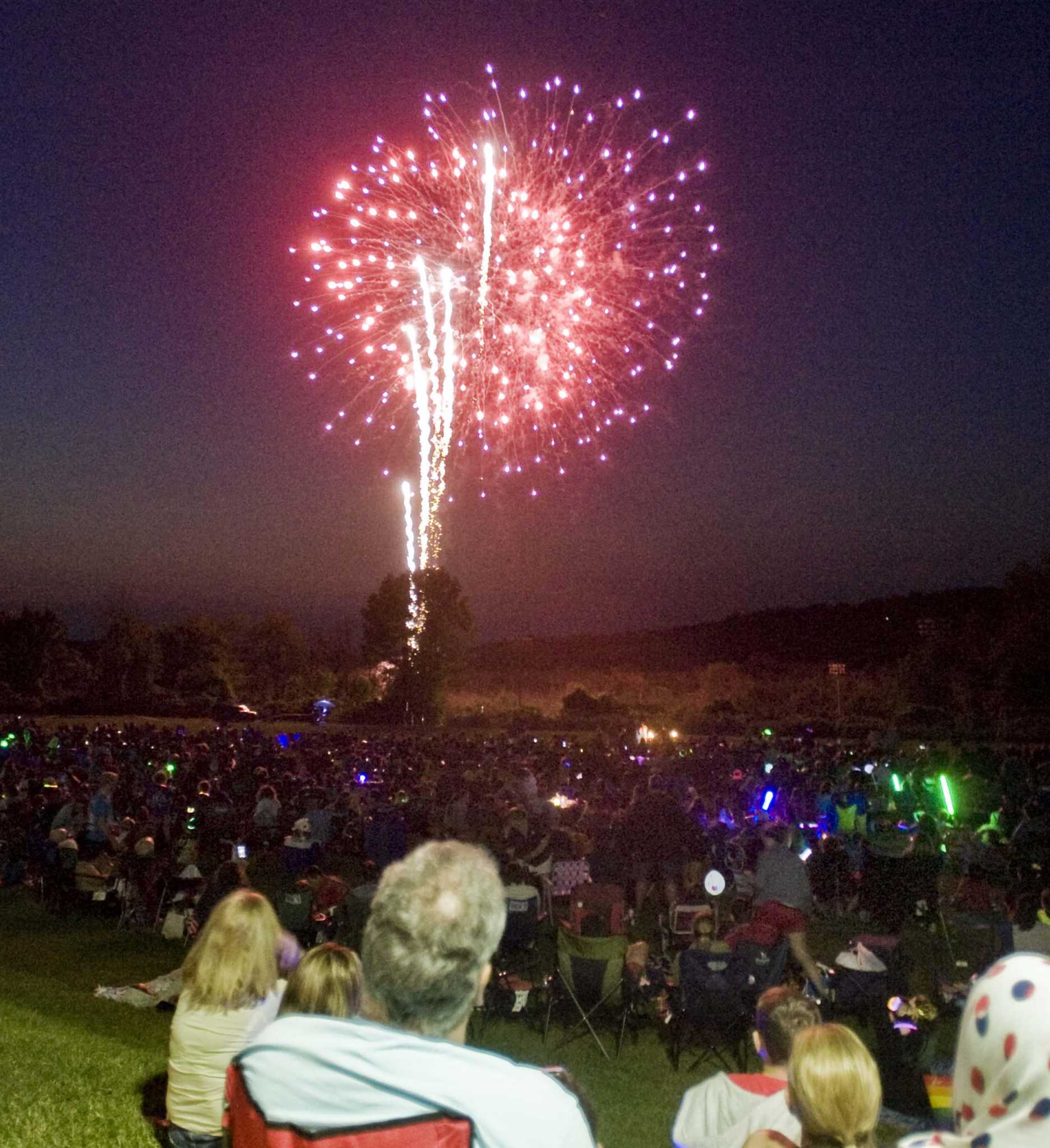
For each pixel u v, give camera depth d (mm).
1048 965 1824
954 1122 1896
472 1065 1994
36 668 64375
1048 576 51031
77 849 14312
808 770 24859
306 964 4348
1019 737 43875
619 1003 9703
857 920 14477
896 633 91812
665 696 61406
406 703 50750
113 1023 9094
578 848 15320
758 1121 3975
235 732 34938
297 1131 1948
